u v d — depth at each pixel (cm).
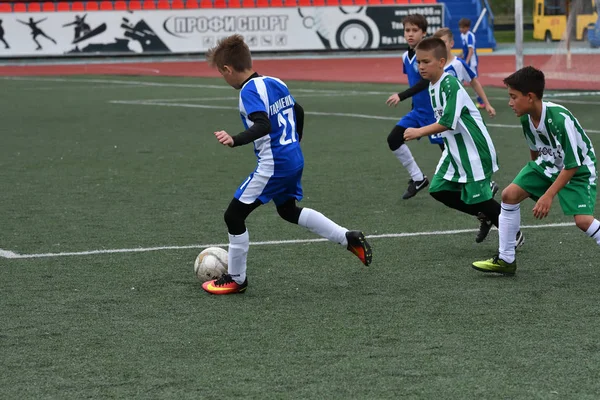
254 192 1300
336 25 8281
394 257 1540
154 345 1096
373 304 1263
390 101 2025
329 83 5953
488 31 8606
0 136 3394
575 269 1441
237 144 1214
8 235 1734
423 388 942
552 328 1144
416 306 1250
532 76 1278
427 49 1517
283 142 1303
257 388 949
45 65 7956
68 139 3294
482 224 1603
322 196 2141
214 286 1327
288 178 1309
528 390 934
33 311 1245
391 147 2055
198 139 3269
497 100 4503
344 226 1798
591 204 1335
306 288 1354
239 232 1305
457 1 8750
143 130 3572
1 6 7981
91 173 2511
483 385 949
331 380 969
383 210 1962
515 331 1134
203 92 5406
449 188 1554
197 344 1098
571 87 5022
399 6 8325
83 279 1413
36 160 2769
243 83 1302
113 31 8075
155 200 2095
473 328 1146
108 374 998
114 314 1228
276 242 1655
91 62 8212
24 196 2159
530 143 1362
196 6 8550
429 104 2061
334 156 2803
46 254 1577
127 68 7594
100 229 1784
